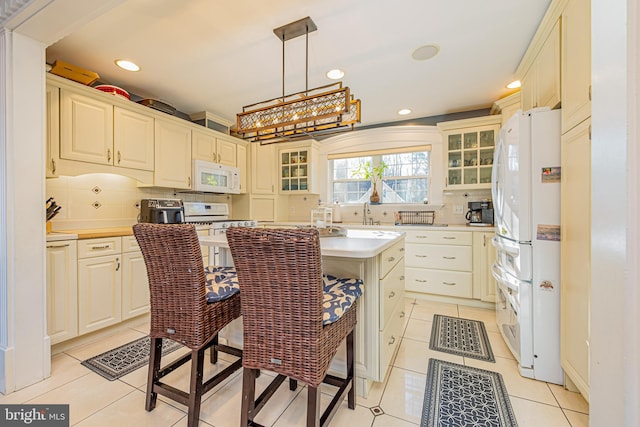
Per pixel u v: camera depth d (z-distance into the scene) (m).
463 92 3.02
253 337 1.15
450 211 3.67
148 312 2.57
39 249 1.68
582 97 1.39
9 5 1.43
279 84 2.84
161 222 2.90
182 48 2.21
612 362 0.45
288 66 2.49
